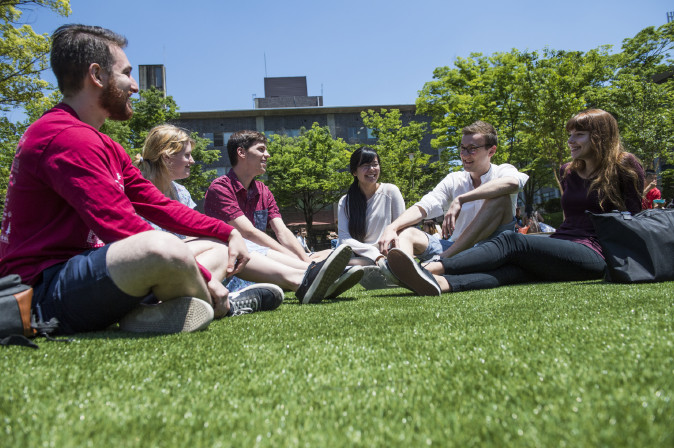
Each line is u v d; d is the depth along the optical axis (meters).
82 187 1.65
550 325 1.44
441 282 2.85
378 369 1.02
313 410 0.77
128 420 0.75
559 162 17.67
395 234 3.16
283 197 31.97
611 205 3.17
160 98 24.62
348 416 0.73
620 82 18.30
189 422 0.73
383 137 28.38
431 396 0.81
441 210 3.80
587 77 17.75
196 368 1.11
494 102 18.92
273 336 1.53
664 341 1.09
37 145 1.68
